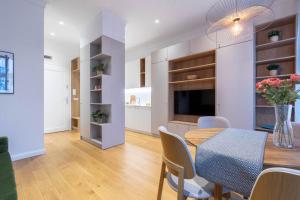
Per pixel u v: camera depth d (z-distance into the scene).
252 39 2.90
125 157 2.99
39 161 2.75
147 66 5.11
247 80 2.96
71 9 3.39
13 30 2.71
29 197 1.78
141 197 1.81
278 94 1.21
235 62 3.10
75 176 2.26
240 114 3.04
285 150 1.13
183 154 1.09
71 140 4.20
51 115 5.22
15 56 2.73
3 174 1.51
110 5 3.26
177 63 4.45
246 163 0.91
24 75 2.84
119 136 3.81
